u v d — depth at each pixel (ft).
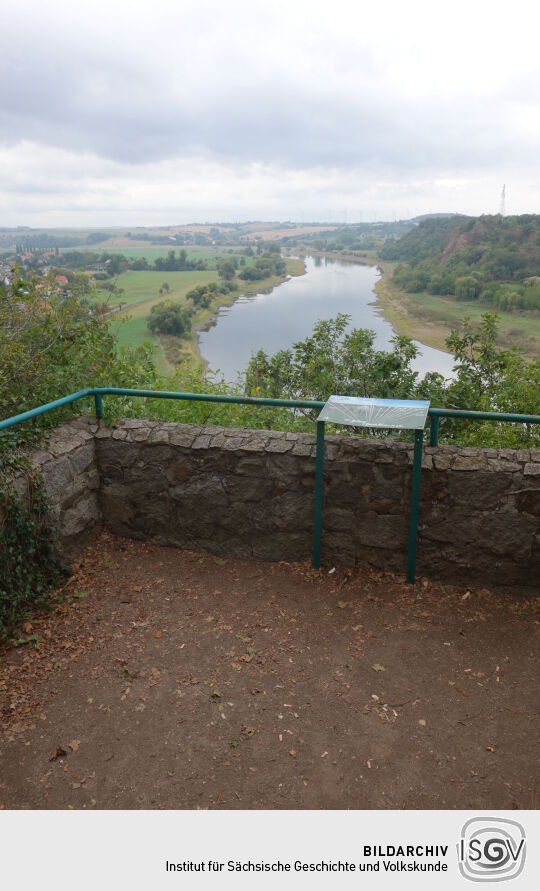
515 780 8.16
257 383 20.39
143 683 10.00
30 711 9.36
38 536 12.34
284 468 12.98
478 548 12.30
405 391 19.85
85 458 13.84
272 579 13.07
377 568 13.10
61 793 7.93
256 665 10.44
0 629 10.97
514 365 18.62
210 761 8.45
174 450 13.66
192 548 14.21
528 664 10.49
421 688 9.92
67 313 16.35
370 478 12.52
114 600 12.32
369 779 8.18
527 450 12.31
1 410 13.24
